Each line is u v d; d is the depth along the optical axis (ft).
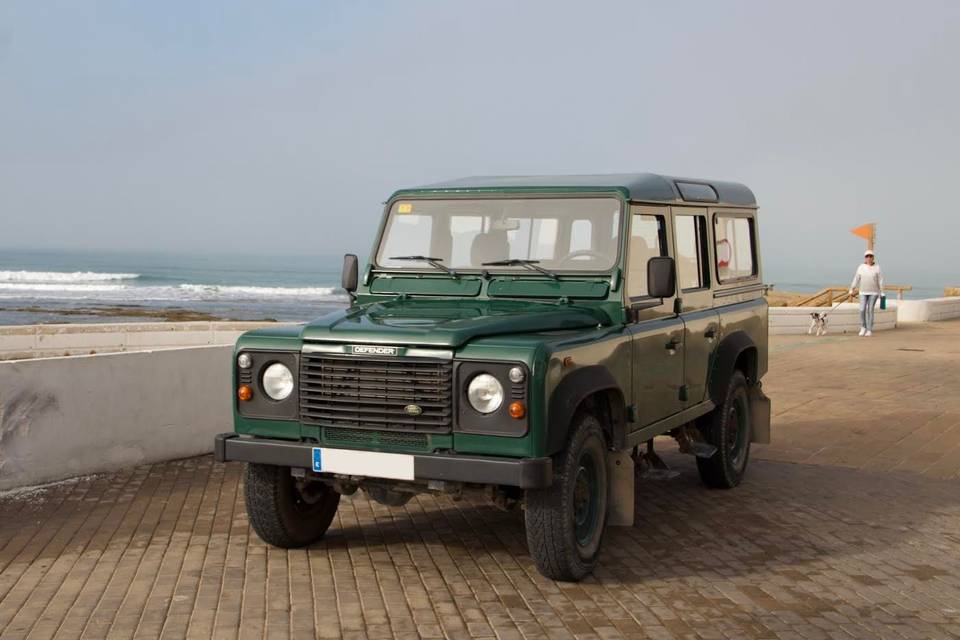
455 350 17.35
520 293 21.01
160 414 28.50
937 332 78.64
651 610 17.33
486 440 17.16
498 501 18.56
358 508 24.40
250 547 20.83
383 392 17.80
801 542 21.89
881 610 17.51
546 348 17.20
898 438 34.27
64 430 26.17
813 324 76.48
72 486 25.59
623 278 20.47
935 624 16.84
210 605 17.25
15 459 25.14
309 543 21.15
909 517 24.13
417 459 17.42
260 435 19.08
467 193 22.09
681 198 23.79
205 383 29.76
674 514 24.31
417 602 17.58
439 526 22.79
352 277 22.65
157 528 22.07
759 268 29.99
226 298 229.66
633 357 20.58
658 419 22.17
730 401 26.68
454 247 22.03
